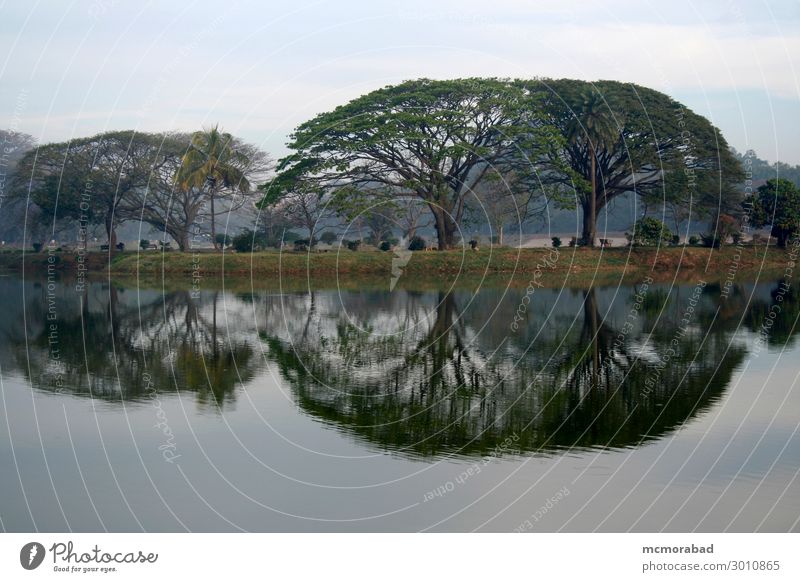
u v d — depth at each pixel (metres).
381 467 14.23
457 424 16.88
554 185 67.19
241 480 13.64
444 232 63.88
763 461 14.30
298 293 45.06
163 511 12.43
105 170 68.81
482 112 60.94
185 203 70.12
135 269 62.28
